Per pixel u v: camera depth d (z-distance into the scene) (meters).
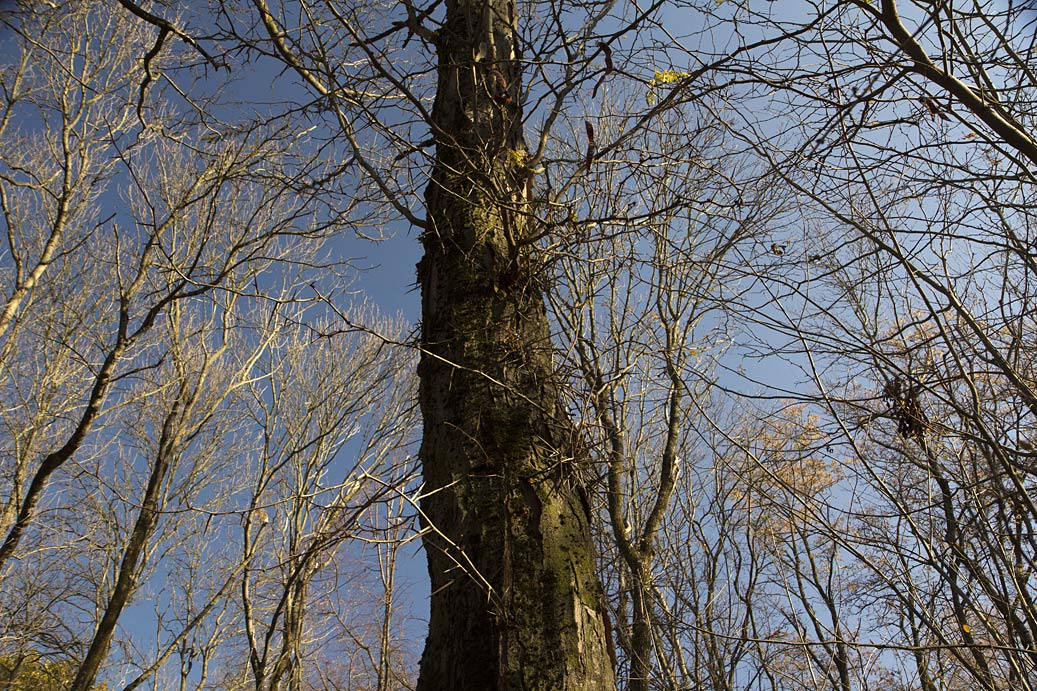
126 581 7.25
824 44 2.94
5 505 8.02
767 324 3.25
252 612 8.89
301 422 9.63
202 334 8.52
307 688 9.02
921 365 3.66
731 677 6.23
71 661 9.21
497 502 2.44
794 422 4.04
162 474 7.89
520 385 2.73
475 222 3.08
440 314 2.93
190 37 3.11
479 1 3.58
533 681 2.12
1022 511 3.59
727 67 2.98
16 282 7.87
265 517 8.06
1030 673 3.67
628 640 6.32
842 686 5.23
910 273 3.03
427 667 2.33
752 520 6.55
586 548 2.47
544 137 3.26
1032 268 3.23
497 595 2.26
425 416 2.81
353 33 2.85
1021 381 3.16
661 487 7.08
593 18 3.35
